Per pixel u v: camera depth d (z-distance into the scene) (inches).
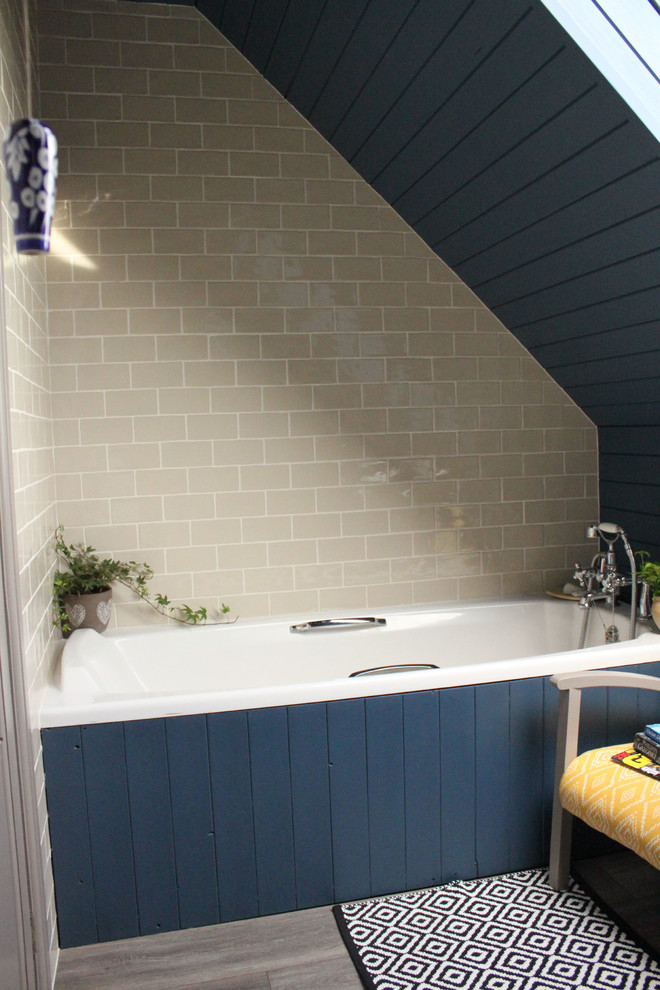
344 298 135.2
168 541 131.0
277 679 129.9
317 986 80.0
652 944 84.0
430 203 124.9
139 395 128.7
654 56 79.0
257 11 115.3
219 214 129.9
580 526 147.5
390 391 138.1
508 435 143.5
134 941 89.4
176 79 127.4
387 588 140.0
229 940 88.6
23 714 76.2
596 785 85.9
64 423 126.5
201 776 90.8
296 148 132.0
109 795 89.0
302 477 135.6
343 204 134.1
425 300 138.3
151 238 127.8
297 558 136.1
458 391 140.9
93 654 109.7
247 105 130.0
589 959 82.2
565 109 86.7
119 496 129.0
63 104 124.2
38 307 113.5
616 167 88.2
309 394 135.0
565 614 137.3
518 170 101.6
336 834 94.5
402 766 96.0
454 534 142.4
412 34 94.3
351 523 137.9
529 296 126.5
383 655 133.9
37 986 78.3
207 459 131.6
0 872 75.5
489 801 99.0
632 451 135.4
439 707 96.7
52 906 86.7
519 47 83.7
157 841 90.2
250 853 92.4
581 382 137.6
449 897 94.8
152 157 127.2
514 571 145.3
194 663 126.8
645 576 118.1
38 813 80.5
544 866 101.5
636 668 104.8
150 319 128.4
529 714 100.0
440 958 83.1
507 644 137.5
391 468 139.0
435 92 100.4
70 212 125.1
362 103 115.3
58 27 123.5
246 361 132.2
